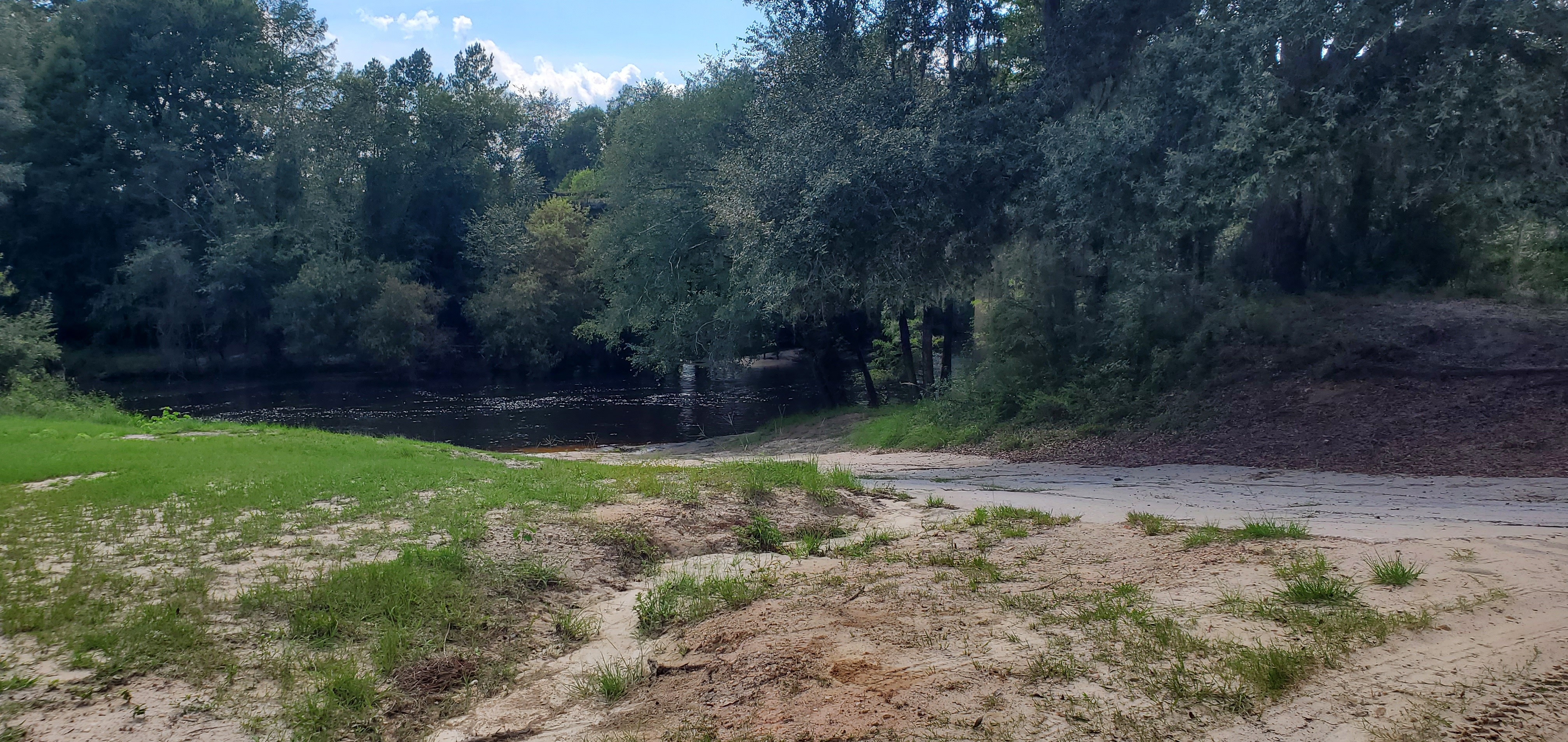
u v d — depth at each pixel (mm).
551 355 47406
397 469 11414
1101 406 16672
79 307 44062
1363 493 9453
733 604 6539
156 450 13000
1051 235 17859
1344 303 16656
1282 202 16703
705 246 27062
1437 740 3473
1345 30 13633
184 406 36281
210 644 5488
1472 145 13227
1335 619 4750
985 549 7465
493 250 47781
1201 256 17766
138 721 4672
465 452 15250
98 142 42750
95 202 42156
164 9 43188
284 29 48312
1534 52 12875
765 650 5352
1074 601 5633
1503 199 13969
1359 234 17953
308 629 5758
